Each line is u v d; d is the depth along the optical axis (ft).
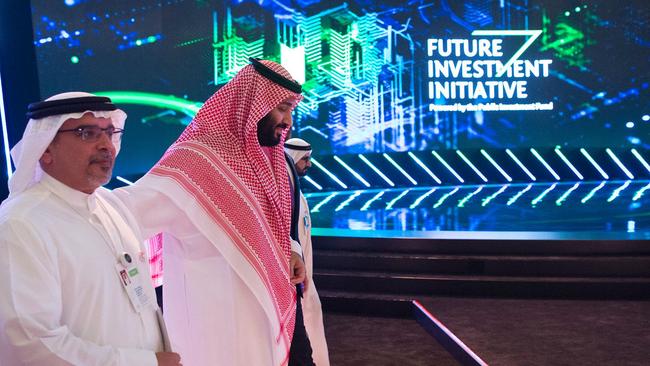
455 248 18.02
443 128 36.52
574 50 37.24
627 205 27.14
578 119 37.60
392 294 17.16
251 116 7.50
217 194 7.33
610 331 13.42
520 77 36.94
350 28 34.76
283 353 7.82
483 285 16.70
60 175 4.84
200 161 7.43
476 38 36.45
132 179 29.12
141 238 5.50
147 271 5.41
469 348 12.49
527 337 13.12
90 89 27.22
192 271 7.55
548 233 18.80
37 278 4.33
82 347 4.40
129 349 4.68
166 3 29.86
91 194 4.99
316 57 34.30
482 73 36.60
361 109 35.27
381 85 35.50
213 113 7.80
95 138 4.89
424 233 19.30
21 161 4.81
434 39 36.01
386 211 26.63
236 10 32.14
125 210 5.51
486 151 37.04
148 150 29.60
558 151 37.60
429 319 14.94
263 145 8.10
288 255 8.03
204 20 31.17
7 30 22.34
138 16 28.86
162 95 29.94
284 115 7.93
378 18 35.17
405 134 36.06
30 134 4.79
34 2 25.07
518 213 25.46
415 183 36.50
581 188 34.42
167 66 30.07
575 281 16.33
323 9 34.19
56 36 25.85
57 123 4.74
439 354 13.52
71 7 26.32
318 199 31.58
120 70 28.30
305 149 12.78
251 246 7.39
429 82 36.14
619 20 37.29
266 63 7.71
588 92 37.52
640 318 14.38
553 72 37.22
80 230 4.79
